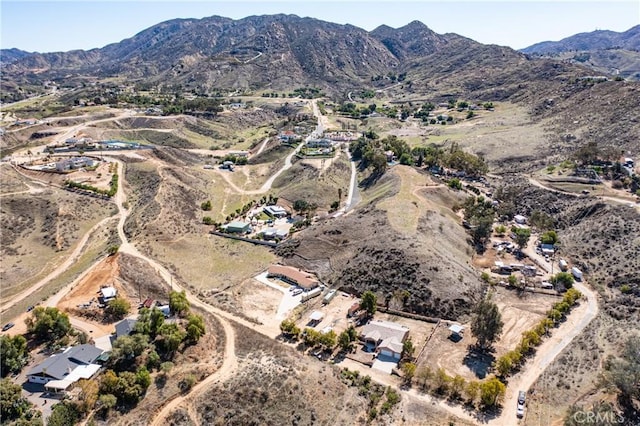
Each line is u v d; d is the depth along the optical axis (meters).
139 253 124.50
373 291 112.06
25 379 75.75
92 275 110.12
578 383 79.12
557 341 92.50
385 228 131.75
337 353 90.50
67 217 152.62
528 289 114.56
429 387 79.50
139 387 70.38
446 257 119.50
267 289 116.62
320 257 130.00
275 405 70.69
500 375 82.56
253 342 89.19
